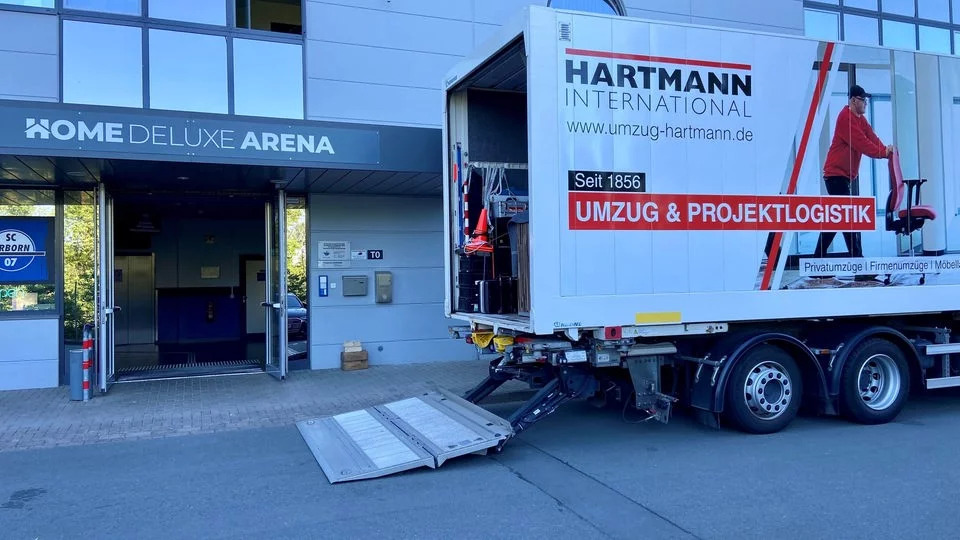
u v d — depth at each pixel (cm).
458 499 513
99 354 912
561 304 589
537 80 584
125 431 729
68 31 931
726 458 609
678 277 628
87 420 775
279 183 998
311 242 1078
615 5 1209
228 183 992
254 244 1650
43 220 979
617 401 738
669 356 683
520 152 805
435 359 1149
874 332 721
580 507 493
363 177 948
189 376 1032
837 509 481
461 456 629
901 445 645
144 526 467
